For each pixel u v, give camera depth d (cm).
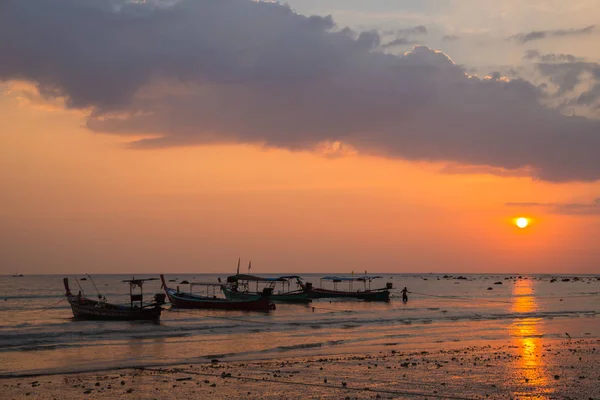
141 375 2914
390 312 7694
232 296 8838
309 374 2888
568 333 5012
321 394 2431
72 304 6506
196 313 7269
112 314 6125
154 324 5766
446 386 2575
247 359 3491
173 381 2738
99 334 4862
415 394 2425
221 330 5250
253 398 2378
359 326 5697
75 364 3306
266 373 2931
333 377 2802
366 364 3209
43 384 2678
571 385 2597
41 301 10975
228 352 3797
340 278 10888
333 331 5203
